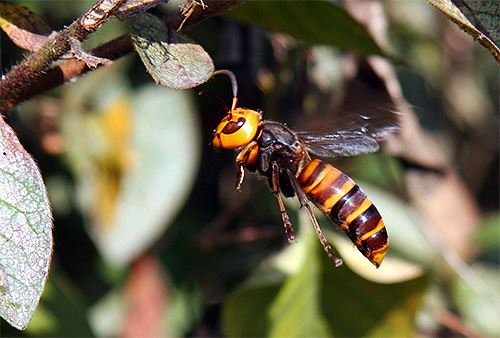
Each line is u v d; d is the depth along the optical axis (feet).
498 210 2.46
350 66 2.08
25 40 1.81
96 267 2.11
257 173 1.92
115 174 2.04
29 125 2.05
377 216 1.89
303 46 2.06
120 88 2.06
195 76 1.76
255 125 1.89
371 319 1.99
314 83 2.09
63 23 2.05
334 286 1.99
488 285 2.16
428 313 2.11
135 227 2.04
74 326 2.00
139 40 1.76
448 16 1.75
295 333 2.00
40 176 1.75
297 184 1.89
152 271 2.10
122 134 2.05
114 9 1.75
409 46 2.21
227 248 2.13
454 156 2.24
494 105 2.38
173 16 1.81
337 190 1.89
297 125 2.08
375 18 2.06
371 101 2.00
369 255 1.89
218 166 2.13
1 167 1.75
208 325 2.13
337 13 1.91
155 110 2.05
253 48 2.07
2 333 1.99
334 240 1.98
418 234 2.12
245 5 1.92
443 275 2.12
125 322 2.09
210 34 2.09
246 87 2.09
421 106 2.16
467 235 2.18
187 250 2.12
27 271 1.74
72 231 2.10
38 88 1.81
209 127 2.12
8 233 1.74
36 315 1.99
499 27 1.76
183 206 2.13
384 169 2.12
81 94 2.05
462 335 2.13
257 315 1.99
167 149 2.05
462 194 2.19
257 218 2.11
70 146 2.05
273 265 2.00
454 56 2.26
